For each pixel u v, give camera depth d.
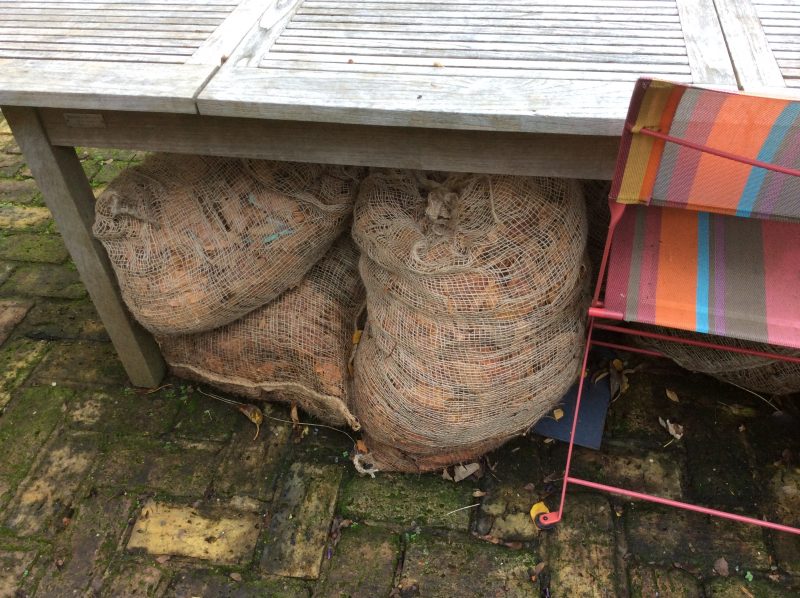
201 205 1.65
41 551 1.68
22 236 2.60
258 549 1.67
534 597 1.56
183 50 1.42
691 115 1.04
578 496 1.75
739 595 1.54
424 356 1.50
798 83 1.22
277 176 1.63
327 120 1.25
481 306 1.40
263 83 1.30
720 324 1.34
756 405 1.93
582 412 1.90
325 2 1.56
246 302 1.71
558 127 1.18
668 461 1.82
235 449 1.89
